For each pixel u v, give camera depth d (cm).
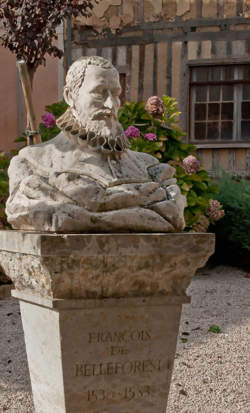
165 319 257
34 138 286
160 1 966
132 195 246
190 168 652
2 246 259
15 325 492
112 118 264
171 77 969
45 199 242
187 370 400
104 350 247
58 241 222
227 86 975
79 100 263
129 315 250
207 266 767
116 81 262
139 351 254
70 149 262
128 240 232
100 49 988
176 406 348
